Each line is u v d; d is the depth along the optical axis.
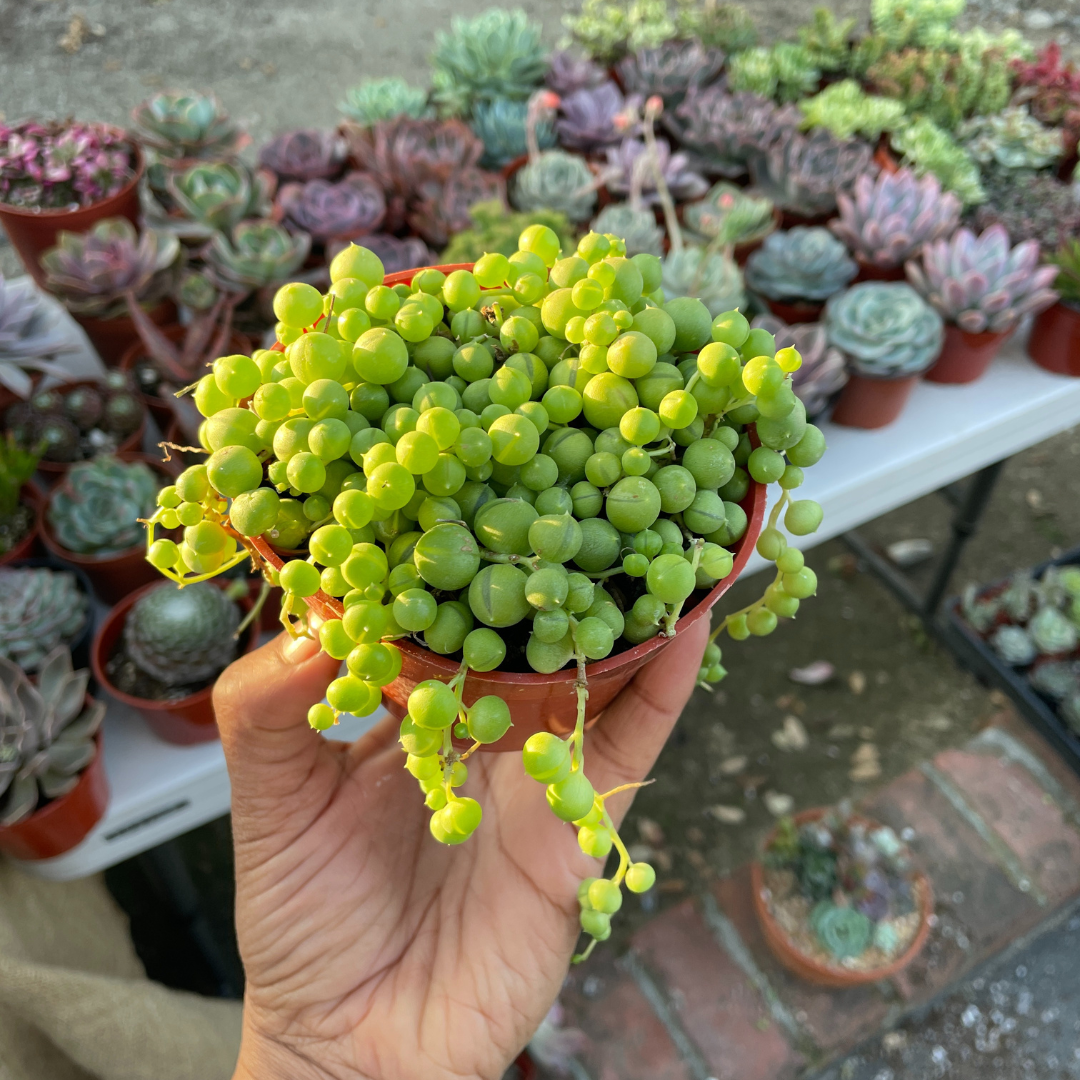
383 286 0.34
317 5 1.57
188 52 1.45
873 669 0.96
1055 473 1.10
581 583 0.29
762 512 0.36
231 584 0.59
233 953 0.78
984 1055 0.77
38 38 1.45
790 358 0.34
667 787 0.89
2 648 0.55
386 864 0.46
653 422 0.31
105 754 0.58
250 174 0.74
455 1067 0.44
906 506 1.07
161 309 0.71
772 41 1.44
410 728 0.30
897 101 0.91
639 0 1.01
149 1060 0.54
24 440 0.64
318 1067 0.44
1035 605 0.85
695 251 0.69
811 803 0.88
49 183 0.70
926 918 0.76
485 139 0.86
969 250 0.69
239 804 0.44
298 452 0.30
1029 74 0.92
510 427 0.30
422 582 0.31
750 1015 0.77
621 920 0.82
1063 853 0.85
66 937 0.57
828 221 0.82
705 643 0.43
